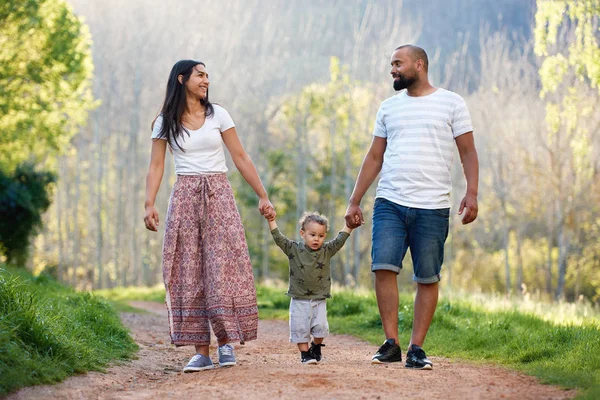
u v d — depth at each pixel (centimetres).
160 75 7756
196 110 668
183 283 654
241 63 7381
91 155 7406
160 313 1684
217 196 660
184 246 657
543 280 5122
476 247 5412
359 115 5828
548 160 4516
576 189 4409
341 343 975
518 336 809
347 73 5878
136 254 6600
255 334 660
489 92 5028
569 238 4675
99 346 730
